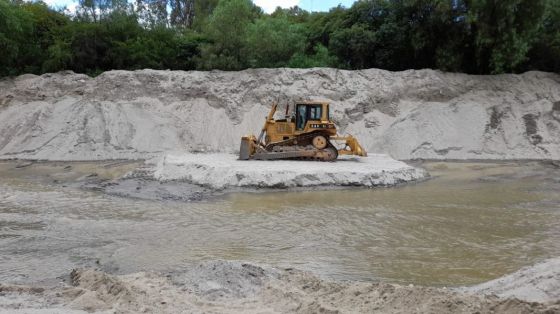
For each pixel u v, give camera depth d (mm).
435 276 8781
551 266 7766
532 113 28859
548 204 14945
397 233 11719
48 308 6453
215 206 14648
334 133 21062
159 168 19938
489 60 32219
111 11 37031
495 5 30781
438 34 33594
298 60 35156
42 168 22562
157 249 10430
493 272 8969
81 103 28344
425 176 20203
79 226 12211
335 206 14664
